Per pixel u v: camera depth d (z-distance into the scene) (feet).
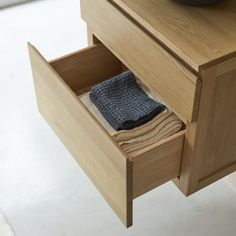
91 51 4.82
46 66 4.36
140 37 3.84
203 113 3.66
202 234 4.75
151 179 4.05
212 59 3.36
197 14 3.74
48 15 7.33
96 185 4.49
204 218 4.86
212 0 3.76
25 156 5.39
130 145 4.21
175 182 4.40
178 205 4.95
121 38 4.12
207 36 3.55
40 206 4.96
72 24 7.16
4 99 6.02
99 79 5.13
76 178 5.18
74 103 4.08
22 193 5.07
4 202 5.00
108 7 4.10
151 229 4.77
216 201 4.98
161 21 3.68
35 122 5.73
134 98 4.67
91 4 4.35
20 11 7.40
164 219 4.85
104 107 4.59
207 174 4.31
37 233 4.76
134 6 3.81
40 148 5.46
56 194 5.06
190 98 3.54
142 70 4.02
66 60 4.75
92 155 4.21
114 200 4.19
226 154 4.24
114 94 4.68
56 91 4.38
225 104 3.74
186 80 3.51
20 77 6.31
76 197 5.03
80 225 4.81
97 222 4.83
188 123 3.78
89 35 4.77
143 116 4.48
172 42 3.50
